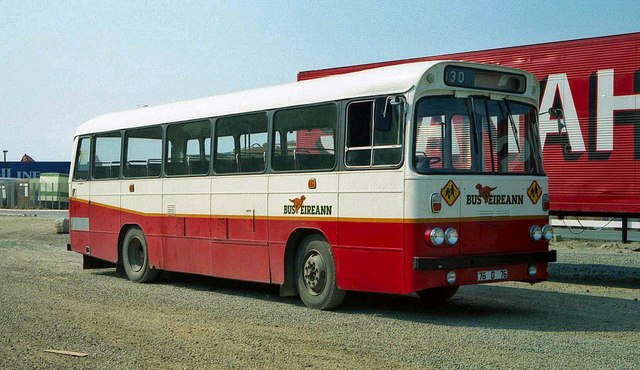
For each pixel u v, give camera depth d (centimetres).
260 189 1201
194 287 1396
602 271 1655
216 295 1274
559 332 917
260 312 1074
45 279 1468
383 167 1007
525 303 1180
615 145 1394
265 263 1191
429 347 820
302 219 1123
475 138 1034
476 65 1042
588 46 1428
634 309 1114
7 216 4159
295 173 1139
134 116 1516
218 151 1296
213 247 1295
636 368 718
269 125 1196
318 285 1106
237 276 1245
